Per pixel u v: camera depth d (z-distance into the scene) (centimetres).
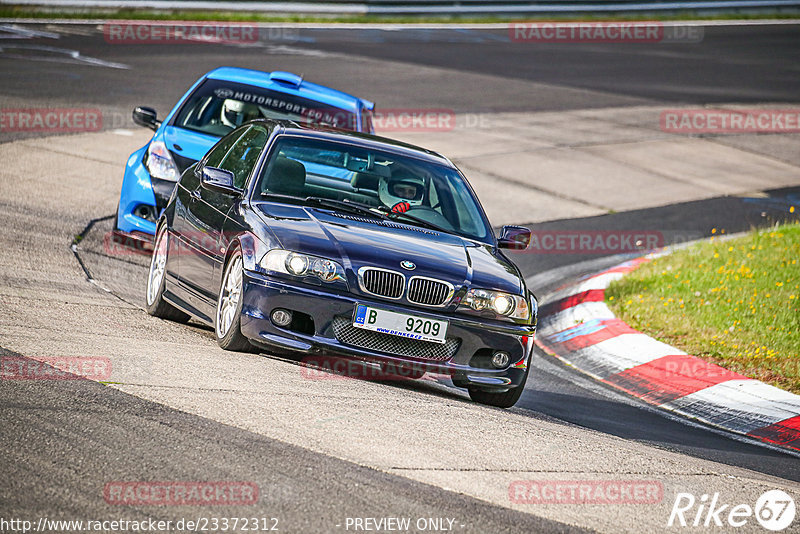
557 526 1559
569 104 9088
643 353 3441
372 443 1830
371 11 12775
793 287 4138
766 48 13488
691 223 5950
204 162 3030
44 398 1816
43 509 1362
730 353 3422
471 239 2633
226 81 3981
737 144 8319
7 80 6950
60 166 4991
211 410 1875
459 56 10862
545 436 2120
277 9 12131
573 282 4619
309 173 2623
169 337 2519
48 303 2691
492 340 2355
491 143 7338
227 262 2445
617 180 6838
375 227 2481
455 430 2023
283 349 2258
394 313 2272
